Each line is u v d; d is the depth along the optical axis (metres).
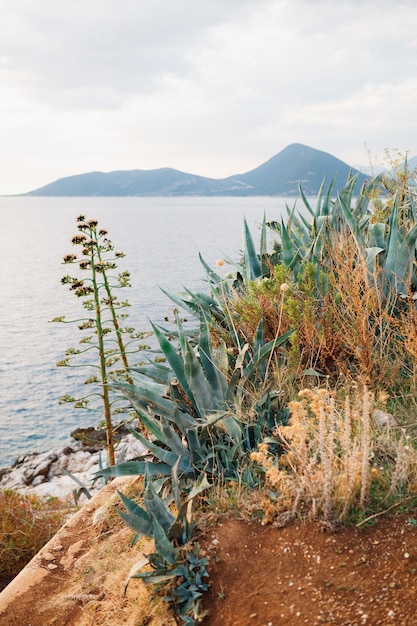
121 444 19.62
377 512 2.91
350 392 4.11
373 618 2.38
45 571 3.86
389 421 3.63
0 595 3.72
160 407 3.92
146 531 3.12
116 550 3.82
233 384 4.04
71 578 3.70
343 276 4.38
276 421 3.92
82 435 8.22
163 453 3.67
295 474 3.29
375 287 4.43
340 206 5.52
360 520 2.88
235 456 3.70
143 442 3.66
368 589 2.52
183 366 4.12
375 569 2.61
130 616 3.01
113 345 27.28
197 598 2.78
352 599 2.49
